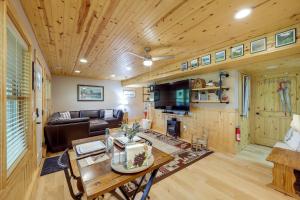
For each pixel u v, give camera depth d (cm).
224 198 185
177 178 229
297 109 334
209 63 310
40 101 295
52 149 329
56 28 208
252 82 404
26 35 164
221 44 267
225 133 340
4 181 105
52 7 161
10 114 140
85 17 182
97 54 326
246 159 299
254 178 229
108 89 720
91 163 131
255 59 256
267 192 196
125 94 772
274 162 196
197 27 206
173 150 346
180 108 423
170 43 262
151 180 151
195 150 346
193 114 416
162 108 489
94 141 194
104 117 639
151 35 230
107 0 150
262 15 176
